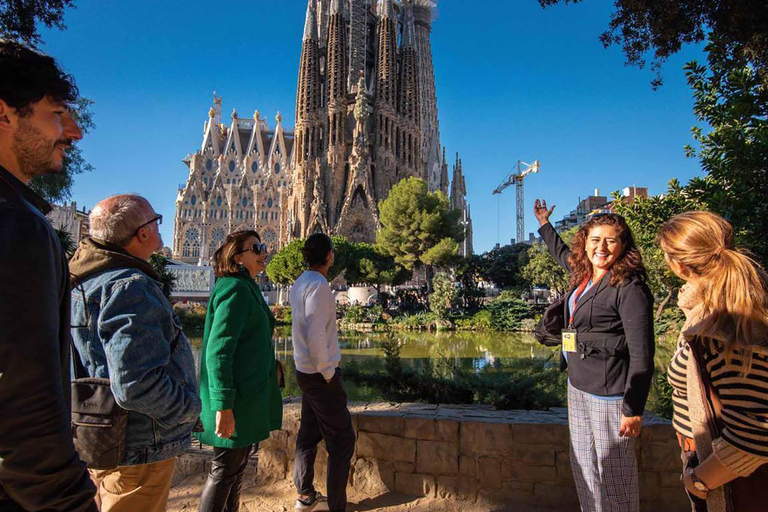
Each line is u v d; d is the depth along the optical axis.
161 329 2.53
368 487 4.68
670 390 10.46
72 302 2.62
